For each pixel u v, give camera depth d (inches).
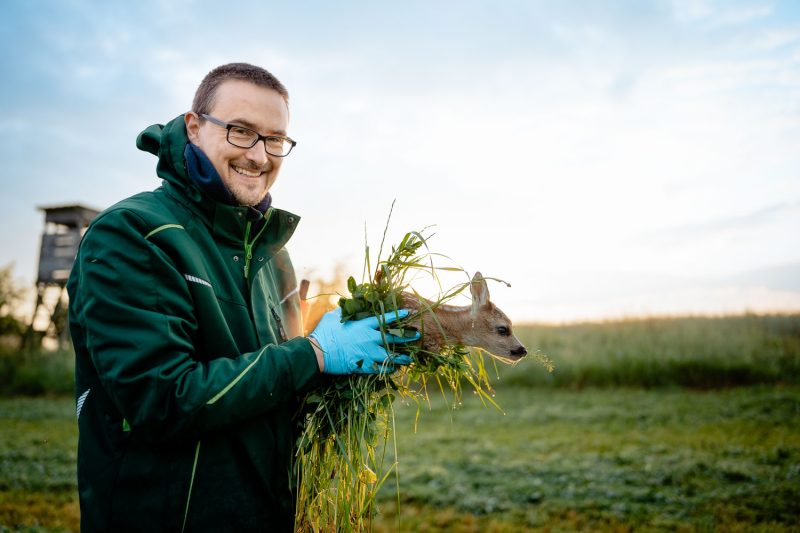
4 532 206.8
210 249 77.0
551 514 233.3
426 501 250.8
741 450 317.7
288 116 84.7
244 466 71.9
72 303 72.7
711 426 393.4
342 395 85.3
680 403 485.4
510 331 113.8
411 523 224.2
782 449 310.7
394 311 89.3
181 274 70.6
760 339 663.1
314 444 86.0
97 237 68.0
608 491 256.4
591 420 434.9
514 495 255.3
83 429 70.8
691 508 232.7
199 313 71.8
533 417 452.1
